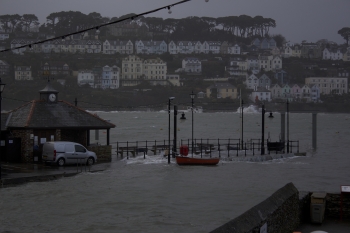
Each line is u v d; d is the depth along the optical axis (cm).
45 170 3550
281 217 1750
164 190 3172
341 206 2075
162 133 10762
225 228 1372
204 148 5441
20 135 3928
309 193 2166
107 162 4231
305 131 12538
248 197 3019
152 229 2275
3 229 2252
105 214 2536
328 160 5275
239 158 4759
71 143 3872
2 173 3362
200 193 3117
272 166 4538
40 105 4153
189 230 2261
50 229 2266
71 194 2975
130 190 3145
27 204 2709
